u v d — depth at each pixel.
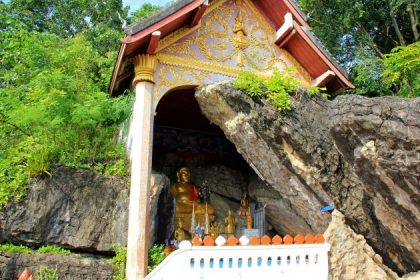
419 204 9.66
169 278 9.50
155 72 12.84
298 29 14.26
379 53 22.22
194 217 16.16
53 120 12.77
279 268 10.26
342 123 9.52
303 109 12.61
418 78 17.03
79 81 15.51
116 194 12.02
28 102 15.33
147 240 11.09
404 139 8.94
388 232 11.11
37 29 27.48
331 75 14.59
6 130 14.40
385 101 9.18
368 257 11.41
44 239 11.23
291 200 13.54
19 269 10.62
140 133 11.74
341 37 22.61
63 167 11.91
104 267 11.09
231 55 14.29
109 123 14.77
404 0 19.67
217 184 18.06
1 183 11.62
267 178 13.51
